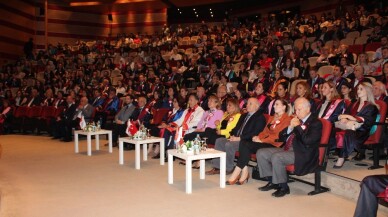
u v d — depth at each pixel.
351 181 4.21
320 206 4.02
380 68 7.47
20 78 15.67
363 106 4.93
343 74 7.88
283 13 19.91
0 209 3.98
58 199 4.32
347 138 4.71
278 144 4.89
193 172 5.76
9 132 11.55
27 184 5.04
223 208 3.98
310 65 9.24
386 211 3.80
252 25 16.75
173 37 17.83
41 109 11.20
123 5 20.73
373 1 14.59
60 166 6.25
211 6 22.28
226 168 5.36
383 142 4.87
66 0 19.67
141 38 19.53
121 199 4.31
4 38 18.36
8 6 18.62
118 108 10.27
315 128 4.30
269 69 9.63
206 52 13.69
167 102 8.67
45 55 17.61
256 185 4.94
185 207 4.02
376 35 9.62
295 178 5.08
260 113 5.28
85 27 22.30
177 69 12.51
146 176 5.49
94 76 14.42
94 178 5.36
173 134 6.60
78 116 9.69
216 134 5.98
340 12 14.29
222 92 7.95
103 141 9.39
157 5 20.56
